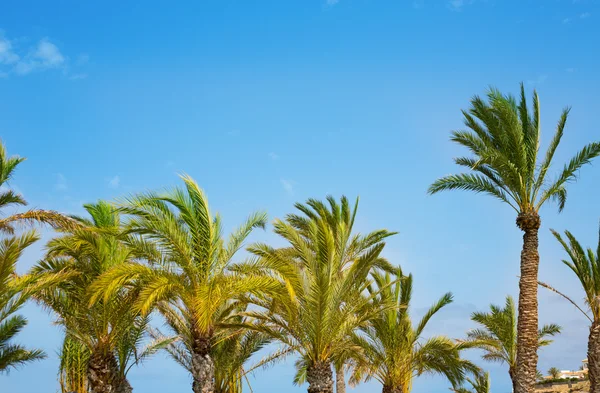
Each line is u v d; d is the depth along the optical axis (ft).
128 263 57.26
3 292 49.73
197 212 54.39
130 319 64.03
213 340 69.36
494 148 66.64
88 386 61.98
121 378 66.54
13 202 51.03
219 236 55.98
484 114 65.16
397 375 77.30
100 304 61.77
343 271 69.15
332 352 62.80
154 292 51.31
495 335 88.22
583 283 75.97
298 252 60.49
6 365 63.52
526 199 65.92
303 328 61.36
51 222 49.26
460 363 77.46
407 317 79.00
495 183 67.67
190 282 55.26
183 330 67.72
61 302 62.95
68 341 73.10
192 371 55.36
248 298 62.54
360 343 76.54
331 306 60.29
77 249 61.26
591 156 63.41
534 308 65.16
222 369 79.20
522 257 66.54
